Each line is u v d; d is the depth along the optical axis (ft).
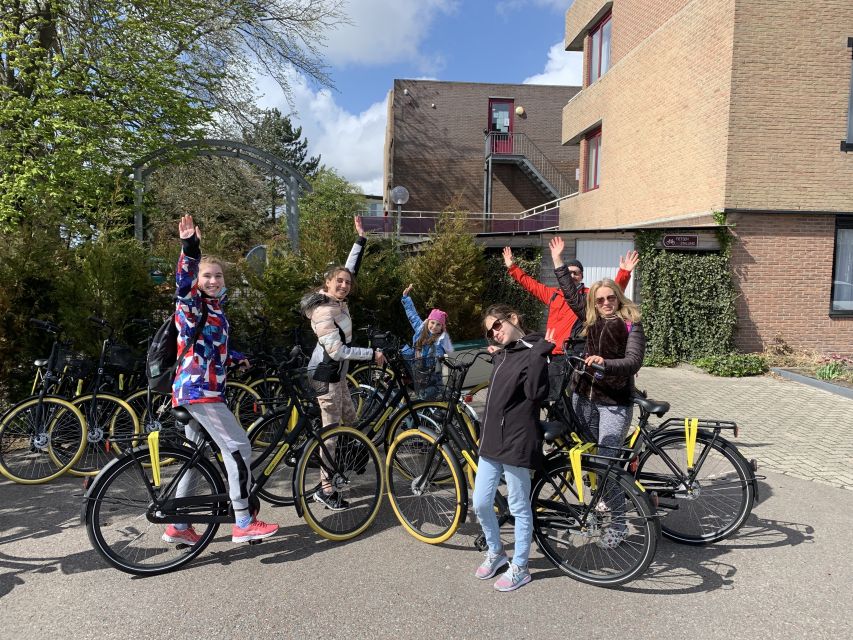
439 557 11.70
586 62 56.18
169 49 35.40
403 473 13.12
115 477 10.87
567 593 10.33
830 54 34.12
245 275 22.72
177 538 11.67
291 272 22.94
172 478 11.41
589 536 10.75
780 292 35.09
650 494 11.53
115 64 31.40
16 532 12.69
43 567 11.15
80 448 16.03
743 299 35.01
